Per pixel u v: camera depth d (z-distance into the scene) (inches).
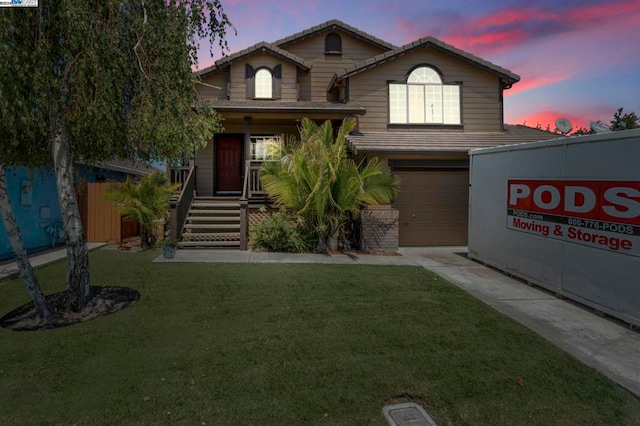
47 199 383.2
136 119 179.0
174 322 178.2
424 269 301.1
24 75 148.5
